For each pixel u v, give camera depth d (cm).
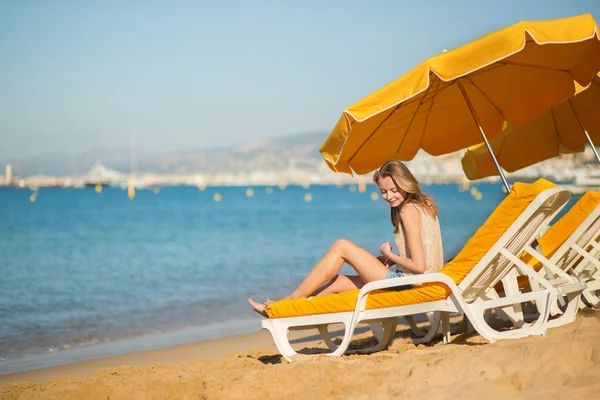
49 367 676
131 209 6781
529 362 333
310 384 361
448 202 6800
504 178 596
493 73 582
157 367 514
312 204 7725
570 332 421
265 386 364
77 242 2714
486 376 329
